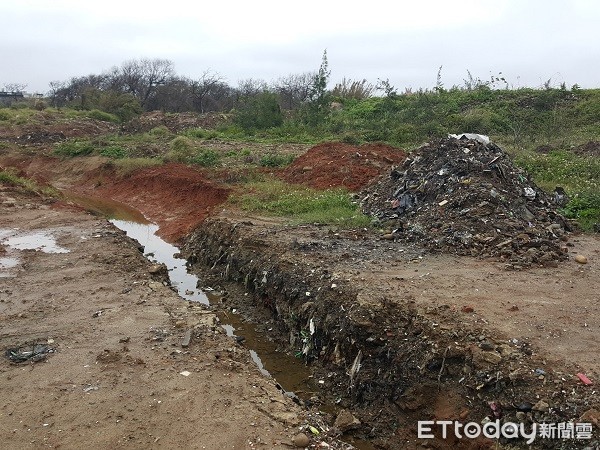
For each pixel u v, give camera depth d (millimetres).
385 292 6656
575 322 5688
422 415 5234
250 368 5961
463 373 5121
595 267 7535
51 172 24344
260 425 4801
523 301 6285
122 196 19219
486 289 6707
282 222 11281
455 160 10633
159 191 17906
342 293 6859
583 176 13141
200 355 6023
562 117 21406
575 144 17359
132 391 5266
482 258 8039
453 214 9320
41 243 11078
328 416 5699
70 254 10148
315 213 11586
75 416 4883
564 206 10609
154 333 6570
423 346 5535
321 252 8625
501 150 11039
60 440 4559
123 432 4660
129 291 8102
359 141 19734
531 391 4598
